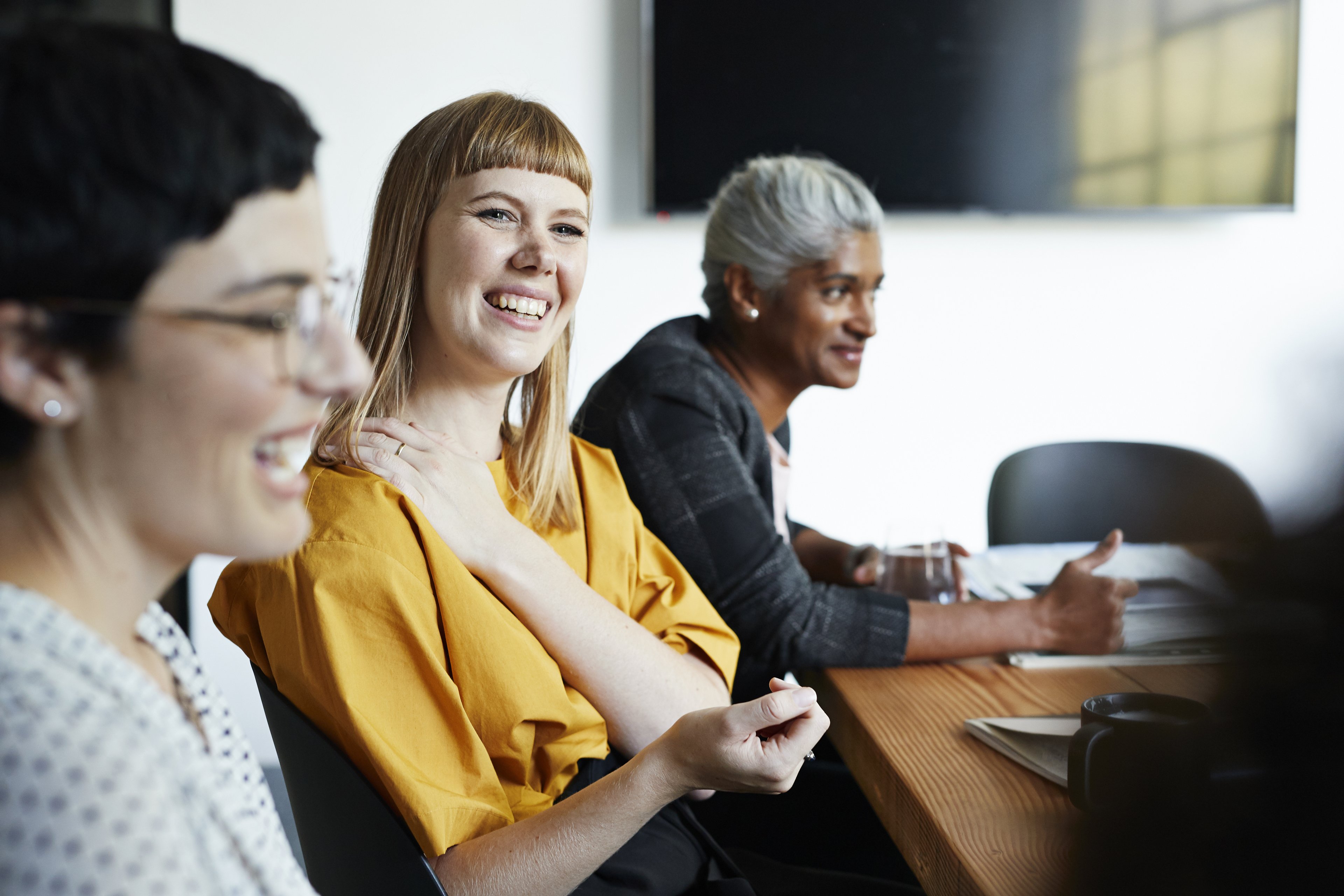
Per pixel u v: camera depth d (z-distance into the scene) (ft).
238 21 8.72
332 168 8.95
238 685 8.82
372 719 2.83
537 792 3.19
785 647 4.27
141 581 1.59
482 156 3.36
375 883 2.78
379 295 3.49
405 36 8.91
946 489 9.99
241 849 1.58
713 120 9.18
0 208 1.32
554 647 3.34
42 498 1.47
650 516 4.58
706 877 3.42
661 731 3.45
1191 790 1.83
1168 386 10.10
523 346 3.44
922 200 9.57
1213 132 9.80
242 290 1.48
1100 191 9.75
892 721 3.51
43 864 1.17
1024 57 9.52
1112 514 7.10
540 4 9.02
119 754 1.25
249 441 1.53
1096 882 2.22
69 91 1.35
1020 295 9.92
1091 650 4.13
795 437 9.83
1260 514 1.49
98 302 1.40
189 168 1.40
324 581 2.87
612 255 9.37
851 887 3.88
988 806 2.79
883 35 9.33
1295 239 10.11
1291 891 1.53
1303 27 9.92
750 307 5.21
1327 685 1.48
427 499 3.25
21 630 1.37
